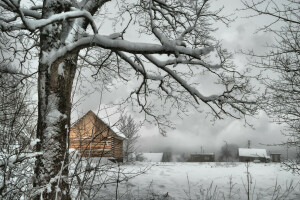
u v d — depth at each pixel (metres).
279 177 14.99
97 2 7.12
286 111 7.97
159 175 14.67
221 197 9.23
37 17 6.79
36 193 2.45
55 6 5.91
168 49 6.36
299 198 9.50
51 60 5.64
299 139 7.97
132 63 8.41
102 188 7.92
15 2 4.57
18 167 3.01
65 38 6.02
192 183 12.52
